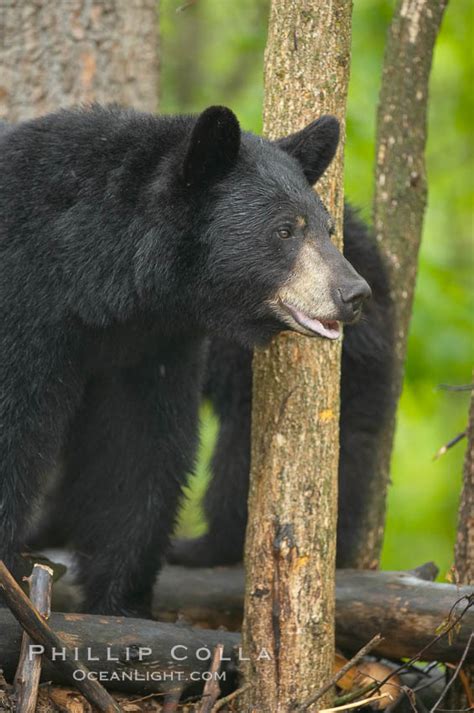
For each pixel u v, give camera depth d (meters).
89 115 9.98
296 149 9.42
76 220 9.52
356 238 12.51
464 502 10.71
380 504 13.04
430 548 25.56
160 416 10.50
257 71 22.11
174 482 10.62
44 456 9.73
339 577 10.89
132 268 9.52
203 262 9.45
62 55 14.61
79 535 11.13
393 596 10.42
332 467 9.26
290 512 9.12
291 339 9.21
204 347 10.66
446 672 10.52
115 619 9.52
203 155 9.22
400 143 13.10
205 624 11.24
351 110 20.39
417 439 26.75
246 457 12.28
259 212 9.21
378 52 20.95
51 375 9.58
